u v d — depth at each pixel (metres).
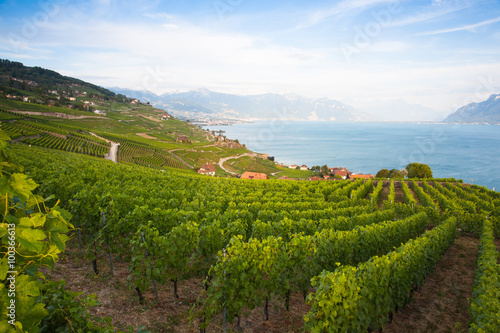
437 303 8.02
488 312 5.60
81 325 3.21
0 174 1.98
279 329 6.05
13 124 74.31
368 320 5.67
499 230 15.50
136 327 5.29
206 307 5.77
